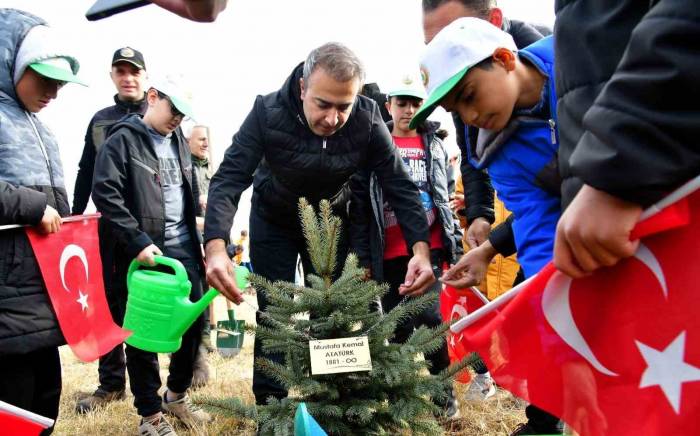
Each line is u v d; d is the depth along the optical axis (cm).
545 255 211
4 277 235
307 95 285
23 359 243
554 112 194
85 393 458
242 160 304
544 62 199
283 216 326
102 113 479
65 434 358
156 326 321
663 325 107
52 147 278
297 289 234
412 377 234
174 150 399
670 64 89
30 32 259
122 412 402
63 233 263
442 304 308
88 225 282
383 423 234
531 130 202
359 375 237
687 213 103
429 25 254
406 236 315
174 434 343
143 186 362
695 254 104
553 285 125
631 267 111
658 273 108
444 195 393
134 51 480
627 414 111
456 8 246
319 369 221
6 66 256
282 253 331
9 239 238
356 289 237
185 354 376
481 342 140
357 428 230
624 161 93
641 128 91
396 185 321
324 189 321
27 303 240
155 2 86
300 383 225
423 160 396
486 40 191
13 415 159
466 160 319
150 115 384
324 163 308
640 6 114
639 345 110
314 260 245
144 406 340
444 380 232
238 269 287
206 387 451
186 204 399
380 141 318
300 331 241
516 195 220
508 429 342
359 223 365
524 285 132
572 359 121
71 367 569
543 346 127
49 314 246
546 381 126
